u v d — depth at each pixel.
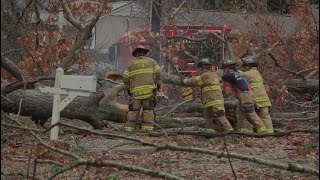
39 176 10.80
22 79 15.09
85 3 23.44
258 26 28.97
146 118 18.14
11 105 16.41
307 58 25.56
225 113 20.27
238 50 27.14
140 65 18.17
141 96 18.08
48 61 20.52
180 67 27.98
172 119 19.19
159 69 18.34
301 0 28.08
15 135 15.12
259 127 18.97
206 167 12.59
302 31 32.69
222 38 26.36
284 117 21.75
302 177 11.54
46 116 17.17
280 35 30.80
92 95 17.77
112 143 15.51
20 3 22.50
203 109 19.19
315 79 24.72
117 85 19.34
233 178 11.41
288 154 14.85
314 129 9.17
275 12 41.00
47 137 16.20
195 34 29.73
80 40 20.27
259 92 19.84
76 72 23.25
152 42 26.86
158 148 7.87
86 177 10.84
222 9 40.94
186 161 13.38
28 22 22.42
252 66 20.52
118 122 19.19
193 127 18.12
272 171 12.19
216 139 16.81
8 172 10.73
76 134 17.39
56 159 12.43
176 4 38.03
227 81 19.45
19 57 22.12
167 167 12.48
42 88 15.62
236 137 17.61
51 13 24.22
